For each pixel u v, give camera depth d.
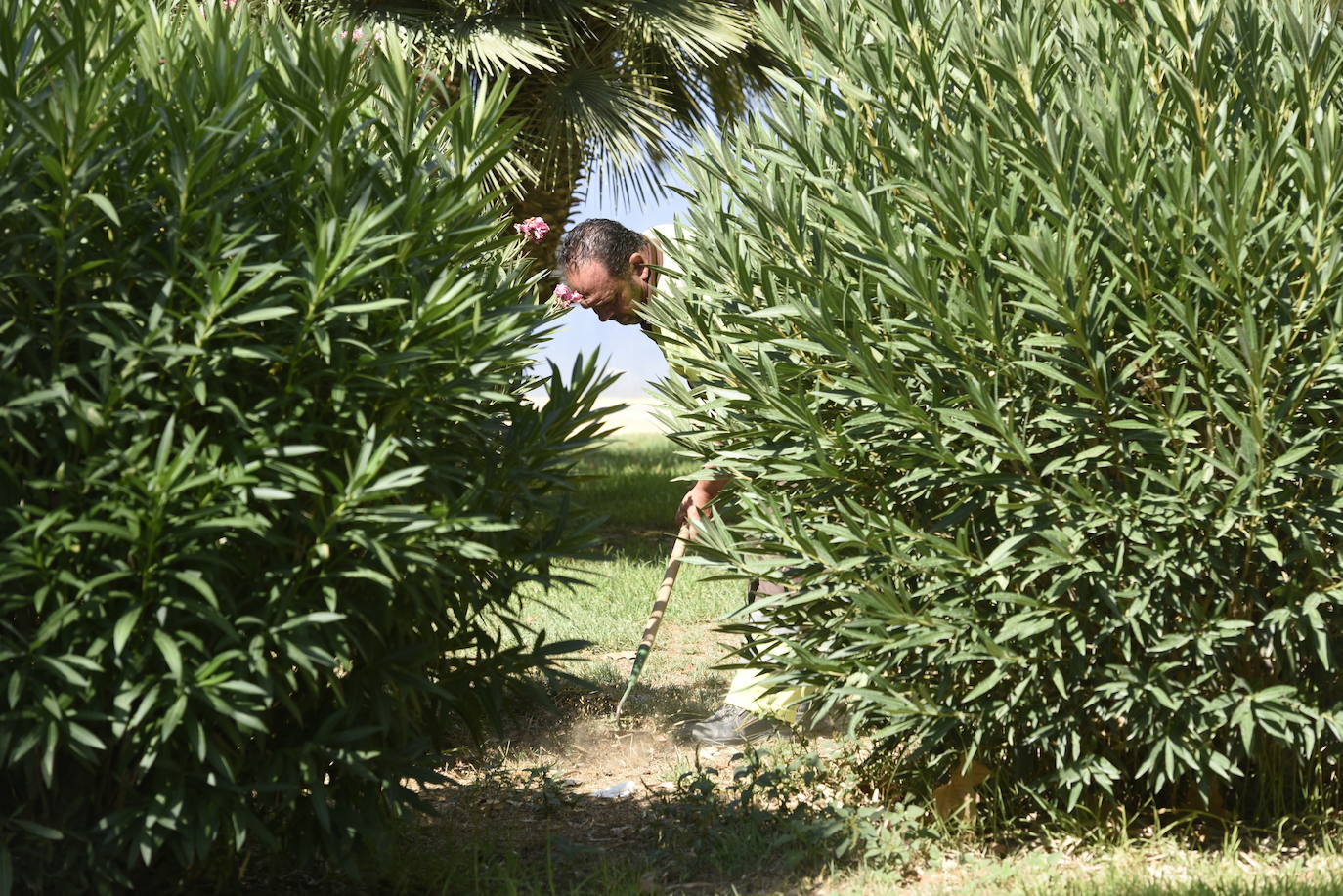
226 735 3.15
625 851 4.17
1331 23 3.94
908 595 3.76
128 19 3.19
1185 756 3.64
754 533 4.07
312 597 3.07
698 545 4.26
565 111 12.90
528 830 4.41
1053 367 3.57
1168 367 3.73
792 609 4.19
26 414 2.79
